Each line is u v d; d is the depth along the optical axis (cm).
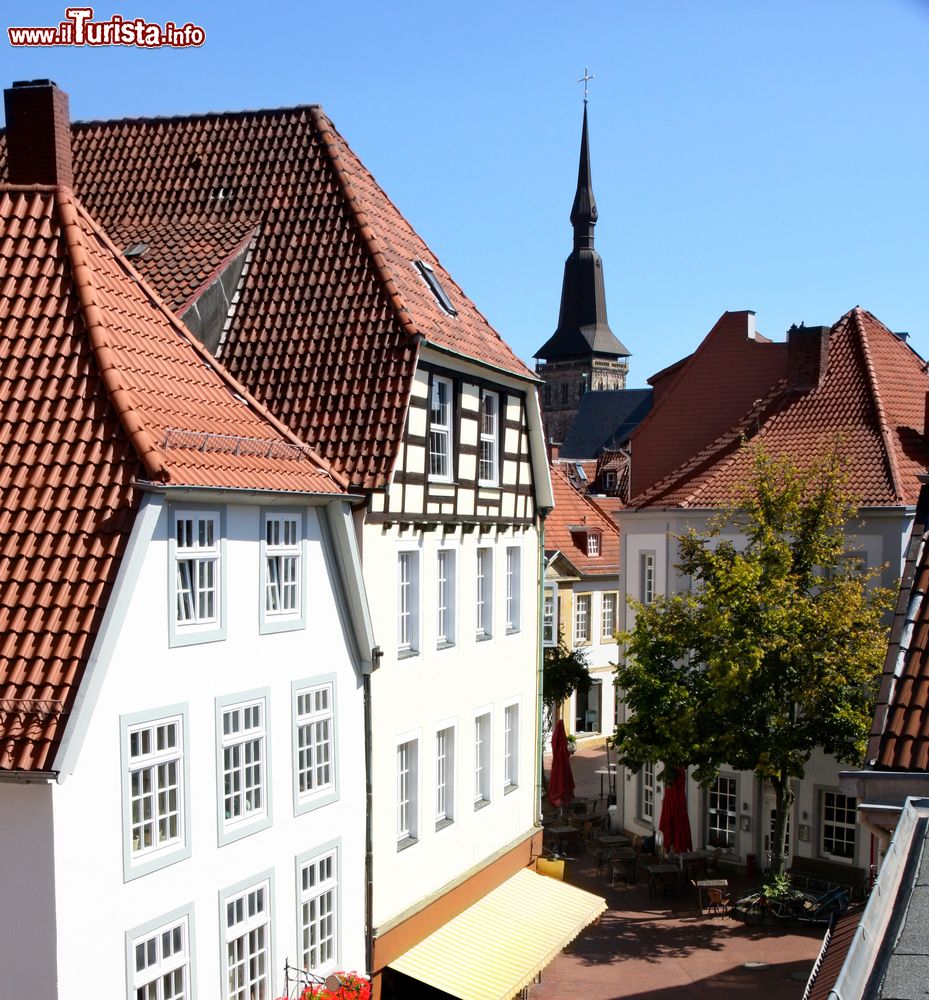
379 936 1977
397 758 2091
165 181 2358
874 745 1130
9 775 1259
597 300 14675
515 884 2533
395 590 2044
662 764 3331
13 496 1426
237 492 1555
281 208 2228
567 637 4950
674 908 2930
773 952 2592
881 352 3416
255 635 1658
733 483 3216
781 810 2833
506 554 2555
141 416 1505
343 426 1964
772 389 3566
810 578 2764
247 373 2050
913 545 1304
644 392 11619
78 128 2502
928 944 833
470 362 2228
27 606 1345
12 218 1656
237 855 1612
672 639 2805
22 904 1298
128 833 1402
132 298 1734
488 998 1975
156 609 1455
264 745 1678
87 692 1286
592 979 2439
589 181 14575
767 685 2716
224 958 1577
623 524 3481
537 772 2736
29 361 1527
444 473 2230
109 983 1371
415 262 2405
